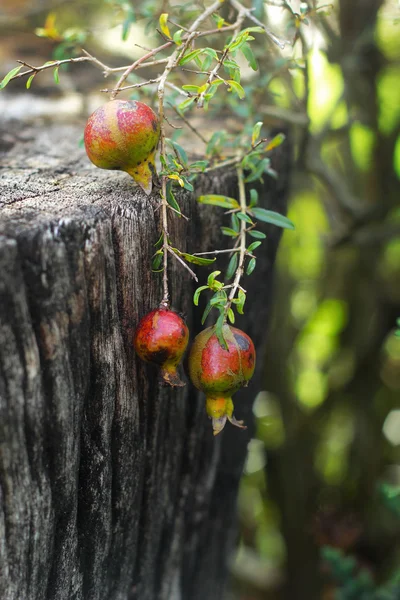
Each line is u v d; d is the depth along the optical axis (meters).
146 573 0.76
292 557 1.60
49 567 0.62
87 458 0.62
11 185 0.64
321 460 1.67
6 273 0.53
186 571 0.86
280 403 1.47
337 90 1.25
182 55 0.60
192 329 0.73
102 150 0.60
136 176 0.61
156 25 0.82
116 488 0.66
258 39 0.87
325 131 1.06
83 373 0.59
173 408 0.71
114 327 0.61
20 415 0.56
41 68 0.61
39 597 0.62
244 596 1.75
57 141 0.79
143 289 0.63
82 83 1.00
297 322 1.60
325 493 1.60
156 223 0.63
